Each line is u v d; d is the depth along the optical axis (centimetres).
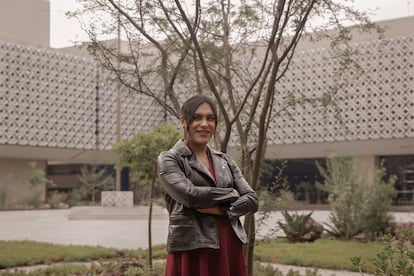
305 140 3994
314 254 1215
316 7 568
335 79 703
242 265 328
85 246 1412
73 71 4359
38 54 4197
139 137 1055
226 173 333
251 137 668
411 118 3741
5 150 4206
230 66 693
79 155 4578
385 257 466
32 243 1502
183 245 314
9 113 4041
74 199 4444
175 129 1095
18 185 4625
